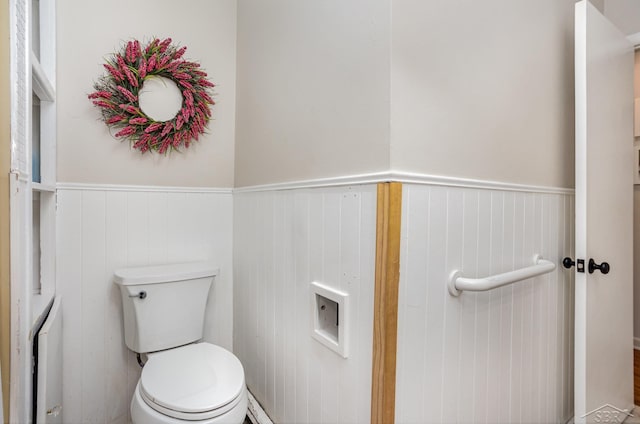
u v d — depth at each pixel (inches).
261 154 57.3
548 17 49.5
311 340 43.8
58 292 52.4
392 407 31.9
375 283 32.8
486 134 40.6
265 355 55.5
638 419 59.0
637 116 90.5
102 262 55.8
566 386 56.4
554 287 53.1
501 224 42.9
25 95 34.4
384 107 32.1
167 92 58.7
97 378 55.6
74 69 52.6
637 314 89.7
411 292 33.0
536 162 48.7
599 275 50.9
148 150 58.9
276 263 52.1
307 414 44.8
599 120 50.7
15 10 30.2
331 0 40.3
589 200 48.3
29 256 34.8
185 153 62.5
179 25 61.1
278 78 52.1
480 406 41.0
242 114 64.2
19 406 31.3
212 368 45.6
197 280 57.2
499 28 41.7
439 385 36.1
